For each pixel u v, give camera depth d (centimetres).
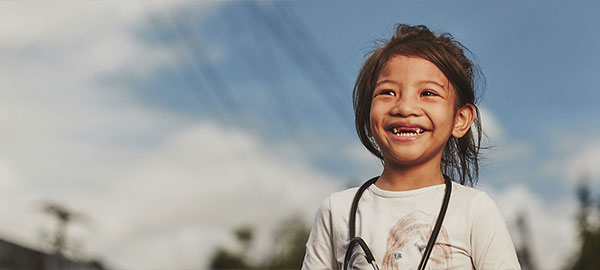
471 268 179
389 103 187
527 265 2755
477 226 180
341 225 194
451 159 210
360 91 207
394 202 186
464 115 195
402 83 186
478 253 179
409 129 184
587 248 2123
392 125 185
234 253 3597
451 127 189
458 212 180
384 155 190
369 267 182
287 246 3331
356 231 189
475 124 209
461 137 205
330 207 200
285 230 3338
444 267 175
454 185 188
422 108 183
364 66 206
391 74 188
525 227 2817
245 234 3619
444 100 186
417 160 184
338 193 203
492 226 180
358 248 186
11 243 1850
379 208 188
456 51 194
